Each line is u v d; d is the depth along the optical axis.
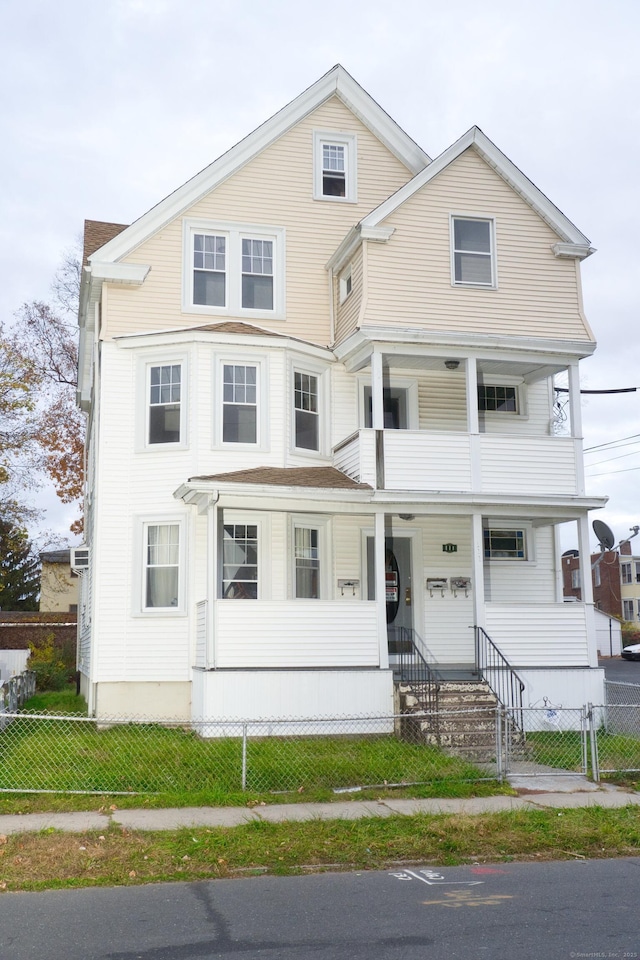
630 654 40.22
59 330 36.84
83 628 23.45
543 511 17.88
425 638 19.19
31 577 47.56
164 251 19.12
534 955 6.21
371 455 17.20
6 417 33.75
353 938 6.54
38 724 16.80
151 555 17.81
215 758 12.80
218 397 17.98
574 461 18.14
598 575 57.25
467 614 19.53
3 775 11.84
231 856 8.59
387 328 17.64
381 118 20.58
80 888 7.76
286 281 19.72
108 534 17.81
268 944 6.41
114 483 17.98
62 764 12.58
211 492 15.95
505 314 18.56
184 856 8.55
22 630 30.75
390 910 7.21
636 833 9.53
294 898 7.52
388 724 16.08
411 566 19.42
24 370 34.22
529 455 17.94
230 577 17.62
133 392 18.30
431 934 6.64
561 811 10.46
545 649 17.14
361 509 17.06
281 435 18.16
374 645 16.41
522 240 18.98
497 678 16.62
